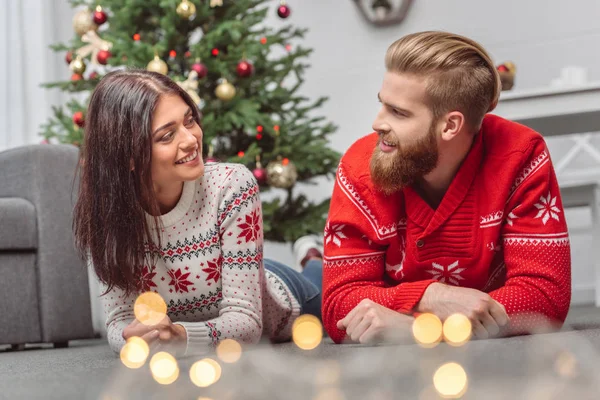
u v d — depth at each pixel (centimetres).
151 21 311
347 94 422
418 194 137
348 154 146
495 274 145
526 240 134
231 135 320
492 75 132
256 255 147
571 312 268
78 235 143
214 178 147
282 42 324
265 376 96
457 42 130
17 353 210
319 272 234
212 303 150
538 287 132
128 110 134
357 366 98
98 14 301
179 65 307
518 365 92
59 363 149
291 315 170
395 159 131
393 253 142
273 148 316
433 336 122
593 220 311
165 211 145
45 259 232
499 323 126
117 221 138
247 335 142
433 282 130
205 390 90
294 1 434
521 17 387
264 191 320
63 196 238
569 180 370
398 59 130
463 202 136
